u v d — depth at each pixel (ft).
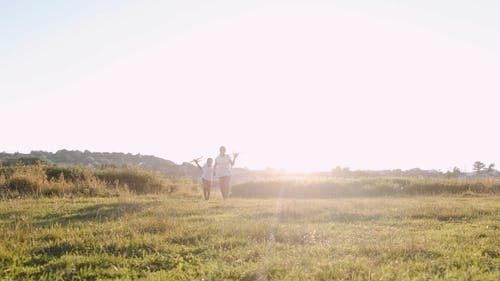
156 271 20.83
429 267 19.93
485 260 21.39
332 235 27.53
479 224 32.24
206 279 18.85
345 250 23.47
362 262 20.72
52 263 21.49
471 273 18.94
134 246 24.53
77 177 71.87
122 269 20.40
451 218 35.60
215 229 28.91
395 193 74.84
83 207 41.42
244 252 22.91
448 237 26.61
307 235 26.91
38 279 19.61
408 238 26.07
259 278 18.85
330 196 74.54
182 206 42.86
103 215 36.45
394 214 37.04
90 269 20.44
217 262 21.48
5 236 26.40
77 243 25.02
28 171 66.28
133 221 31.27
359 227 30.71
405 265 20.22
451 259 21.33
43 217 36.42
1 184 58.90
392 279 18.34
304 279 18.40
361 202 47.60
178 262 21.90
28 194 56.65
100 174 74.49
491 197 64.44
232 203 47.60
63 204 44.60
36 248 24.27
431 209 39.60
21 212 38.63
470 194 71.00
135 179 75.36
